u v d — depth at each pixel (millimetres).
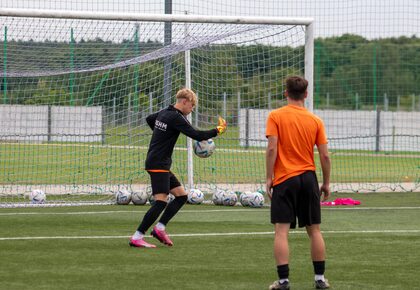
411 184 48156
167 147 24375
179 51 37406
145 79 42156
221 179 46812
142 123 43531
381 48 112688
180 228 28391
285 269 18125
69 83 46656
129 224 29266
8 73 38156
